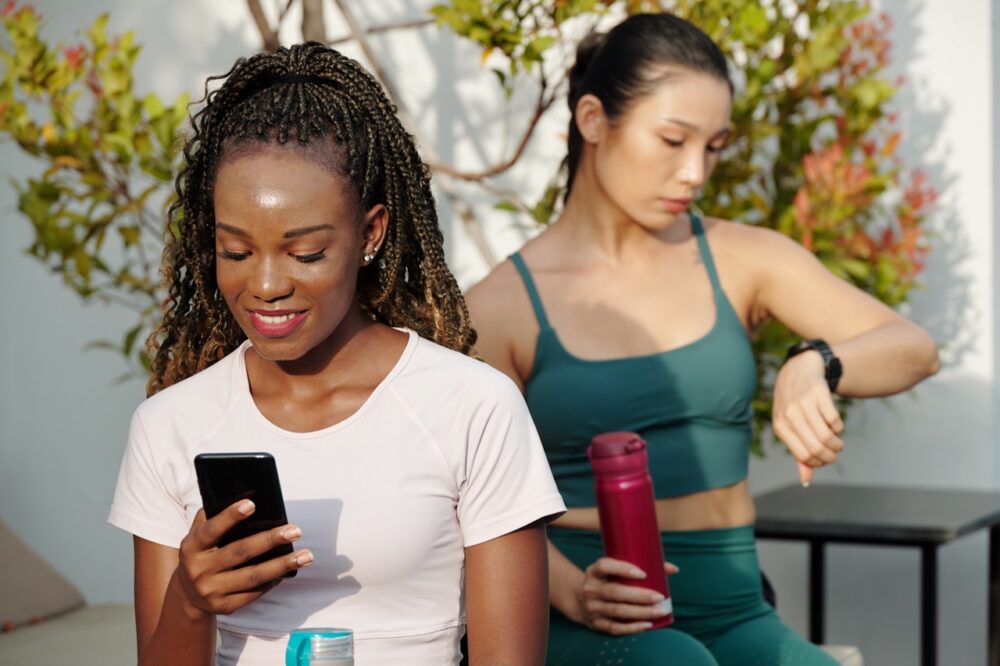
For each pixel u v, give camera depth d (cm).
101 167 414
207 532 173
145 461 203
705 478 290
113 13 501
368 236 200
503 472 195
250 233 183
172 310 227
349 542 191
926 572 404
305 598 193
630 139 291
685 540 289
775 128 412
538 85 487
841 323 302
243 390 201
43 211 404
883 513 419
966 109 481
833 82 470
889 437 491
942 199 484
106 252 497
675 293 299
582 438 289
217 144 203
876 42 451
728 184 423
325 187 186
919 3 484
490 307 298
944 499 449
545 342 293
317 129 190
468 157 494
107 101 393
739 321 300
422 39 494
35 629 387
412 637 191
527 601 196
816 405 273
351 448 194
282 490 194
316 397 198
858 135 439
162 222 482
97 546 510
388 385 197
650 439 288
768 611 296
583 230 306
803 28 470
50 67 389
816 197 420
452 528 195
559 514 198
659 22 297
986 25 477
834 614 498
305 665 164
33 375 512
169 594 182
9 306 512
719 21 394
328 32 497
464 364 201
